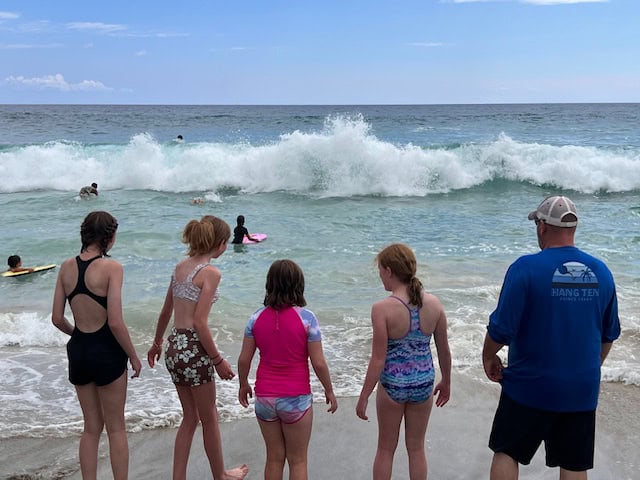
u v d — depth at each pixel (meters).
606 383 5.92
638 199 18.02
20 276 10.23
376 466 3.91
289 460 3.87
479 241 12.53
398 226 14.29
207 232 4.06
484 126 57.84
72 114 98.50
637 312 7.84
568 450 3.34
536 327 3.27
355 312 8.19
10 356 6.80
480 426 5.12
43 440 4.96
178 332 4.04
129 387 5.93
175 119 75.88
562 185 19.81
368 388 3.70
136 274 10.19
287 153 20.08
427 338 3.79
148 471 4.49
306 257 11.35
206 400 4.07
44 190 20.27
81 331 3.85
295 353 3.75
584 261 3.30
